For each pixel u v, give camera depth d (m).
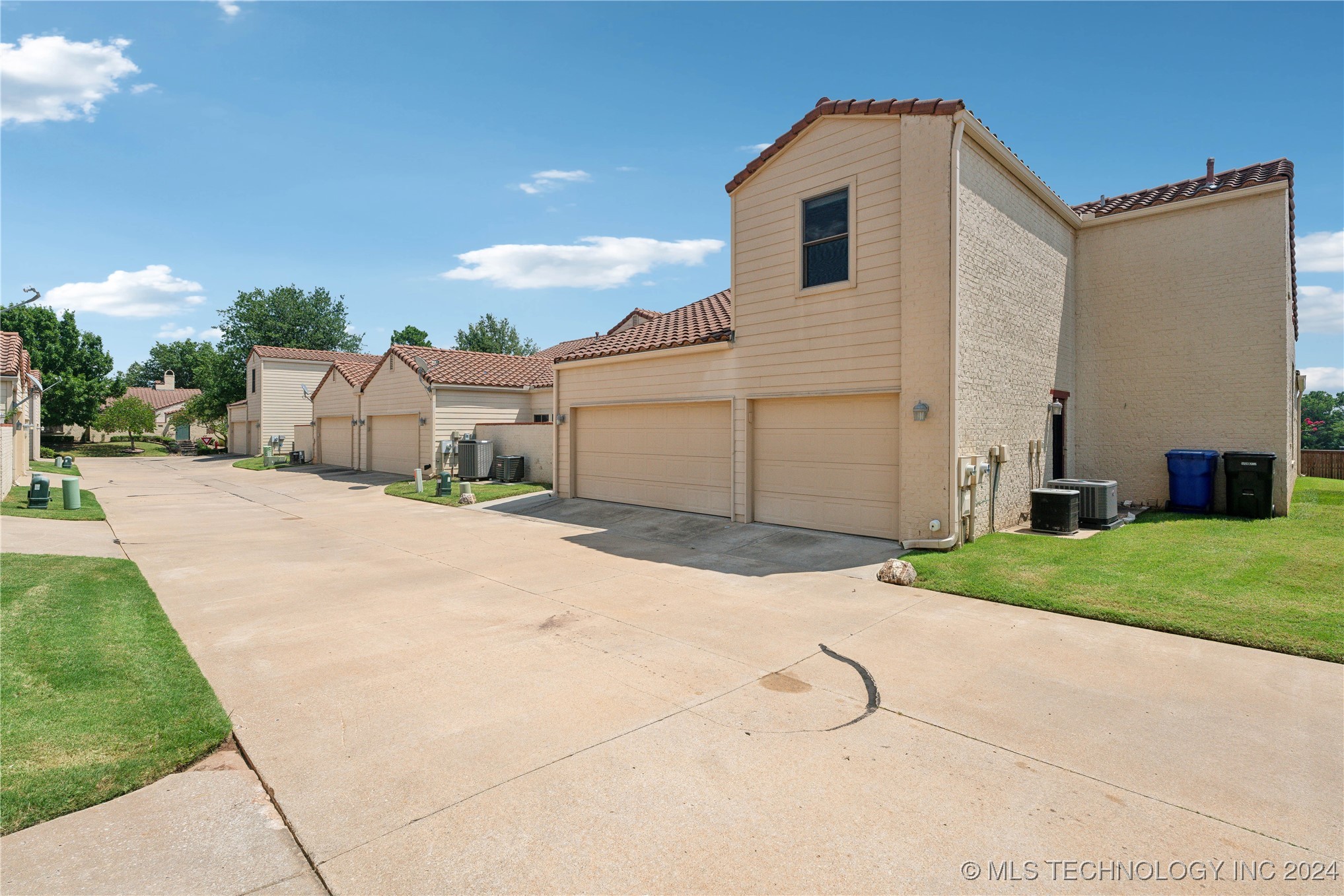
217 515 14.37
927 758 3.74
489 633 6.05
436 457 20.70
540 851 2.93
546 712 4.36
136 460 36.59
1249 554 8.13
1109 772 3.56
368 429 25.61
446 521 13.35
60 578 7.65
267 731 4.09
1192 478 11.33
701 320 13.87
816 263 10.38
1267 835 3.01
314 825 3.12
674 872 2.79
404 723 4.20
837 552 9.23
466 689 4.75
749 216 11.30
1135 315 12.34
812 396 10.40
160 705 4.36
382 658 5.38
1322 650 5.10
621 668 5.15
